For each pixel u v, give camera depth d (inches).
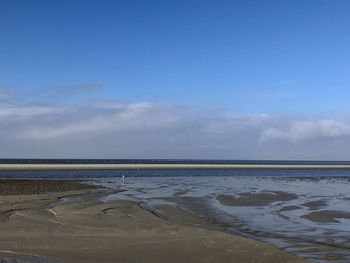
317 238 629.6
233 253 482.3
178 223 722.8
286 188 1700.3
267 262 456.4
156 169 3887.8
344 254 528.7
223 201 1141.1
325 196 1334.9
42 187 1520.7
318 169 5029.5
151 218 762.8
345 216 860.6
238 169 4355.3
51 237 552.7
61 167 3518.7
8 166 3408.0
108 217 757.9
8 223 665.6
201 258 462.0
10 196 1149.7
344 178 2851.9
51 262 428.5
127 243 520.4
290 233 670.5
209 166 4527.6
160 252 481.4
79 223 687.1
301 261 467.8
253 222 781.9
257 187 1742.1
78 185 1676.9
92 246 502.0
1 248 483.2
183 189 1584.6
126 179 2268.7
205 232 599.5
